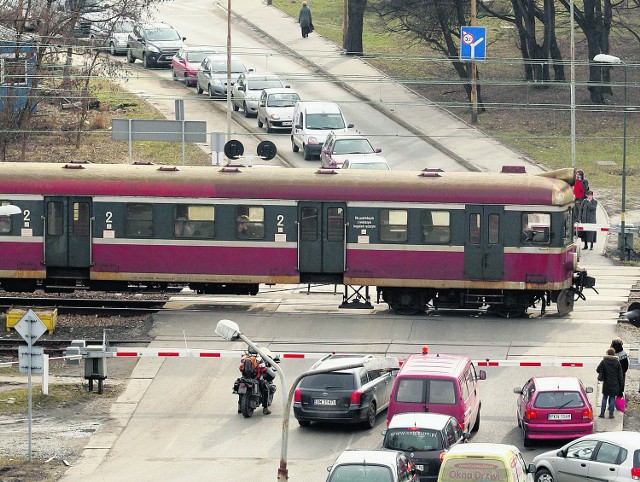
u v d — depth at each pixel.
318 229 140.88
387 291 142.38
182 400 118.88
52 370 127.44
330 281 141.62
